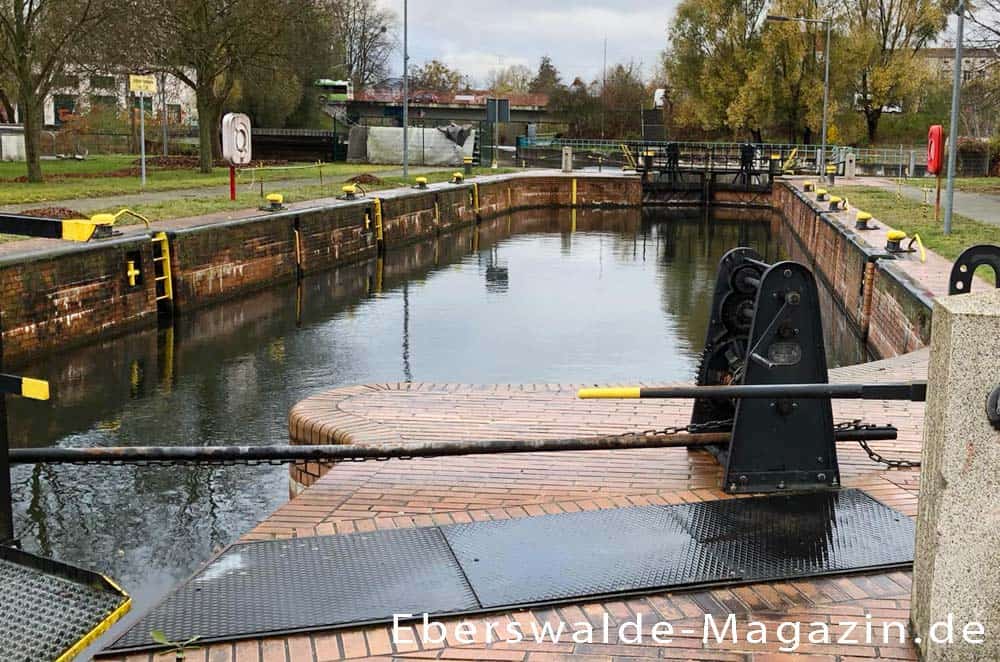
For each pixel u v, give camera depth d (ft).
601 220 151.64
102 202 81.41
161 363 53.88
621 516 17.48
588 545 16.15
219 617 13.69
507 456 21.71
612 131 251.60
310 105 217.56
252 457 18.48
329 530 17.12
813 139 204.64
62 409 44.32
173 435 40.63
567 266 99.60
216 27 126.11
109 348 56.54
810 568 15.20
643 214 162.20
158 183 104.22
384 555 15.80
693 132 235.20
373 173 146.82
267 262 78.48
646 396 16.78
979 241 66.23
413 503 18.75
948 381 11.65
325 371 52.75
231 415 43.80
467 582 14.78
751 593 14.56
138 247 60.39
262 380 50.49
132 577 26.45
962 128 214.90
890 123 221.05
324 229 89.45
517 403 26.71
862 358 59.06
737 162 180.45
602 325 67.26
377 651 12.89
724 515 17.49
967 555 11.93
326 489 19.62
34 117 97.96
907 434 23.80
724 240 126.52
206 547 28.37
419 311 72.02
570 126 257.55
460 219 132.98
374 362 55.16
